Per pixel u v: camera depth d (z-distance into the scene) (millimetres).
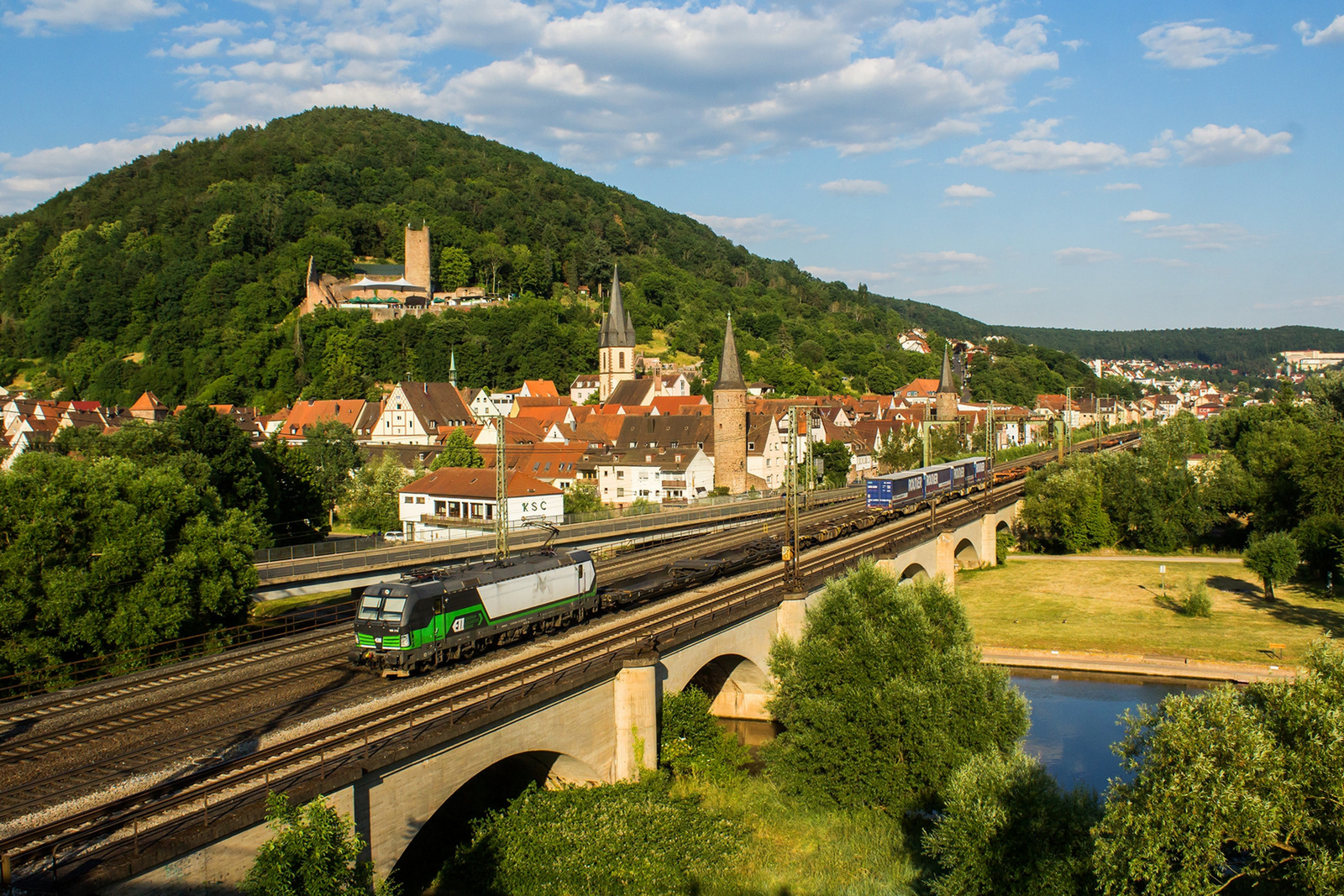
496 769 37344
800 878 33281
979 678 38875
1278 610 70625
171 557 46188
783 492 106812
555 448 127875
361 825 24266
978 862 29453
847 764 38281
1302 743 23547
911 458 128375
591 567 43312
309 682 33812
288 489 82625
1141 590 78562
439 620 34406
